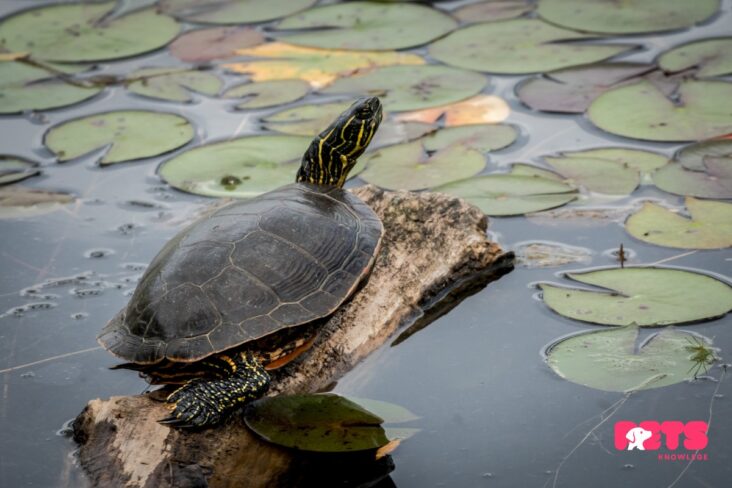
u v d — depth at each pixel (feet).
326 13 54.13
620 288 28.17
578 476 21.15
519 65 45.57
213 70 47.78
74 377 26.18
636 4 50.90
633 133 37.96
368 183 35.50
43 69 48.34
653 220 31.91
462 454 22.13
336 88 44.42
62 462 22.48
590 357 25.12
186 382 24.76
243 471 21.85
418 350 26.96
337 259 25.77
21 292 30.45
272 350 24.82
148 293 24.67
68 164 38.96
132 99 44.96
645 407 23.09
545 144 38.09
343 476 21.57
